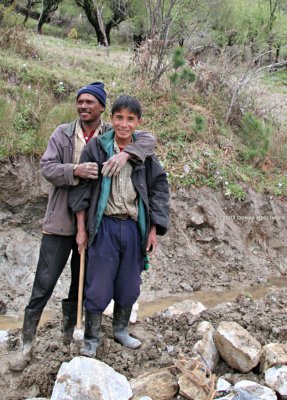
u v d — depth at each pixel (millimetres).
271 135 9727
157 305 6848
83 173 3822
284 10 17922
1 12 10992
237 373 4152
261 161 9203
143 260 4184
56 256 4117
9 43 10578
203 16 12039
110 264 3957
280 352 4055
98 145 3955
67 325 4430
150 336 4695
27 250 7125
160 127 8930
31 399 3682
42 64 10328
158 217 4062
